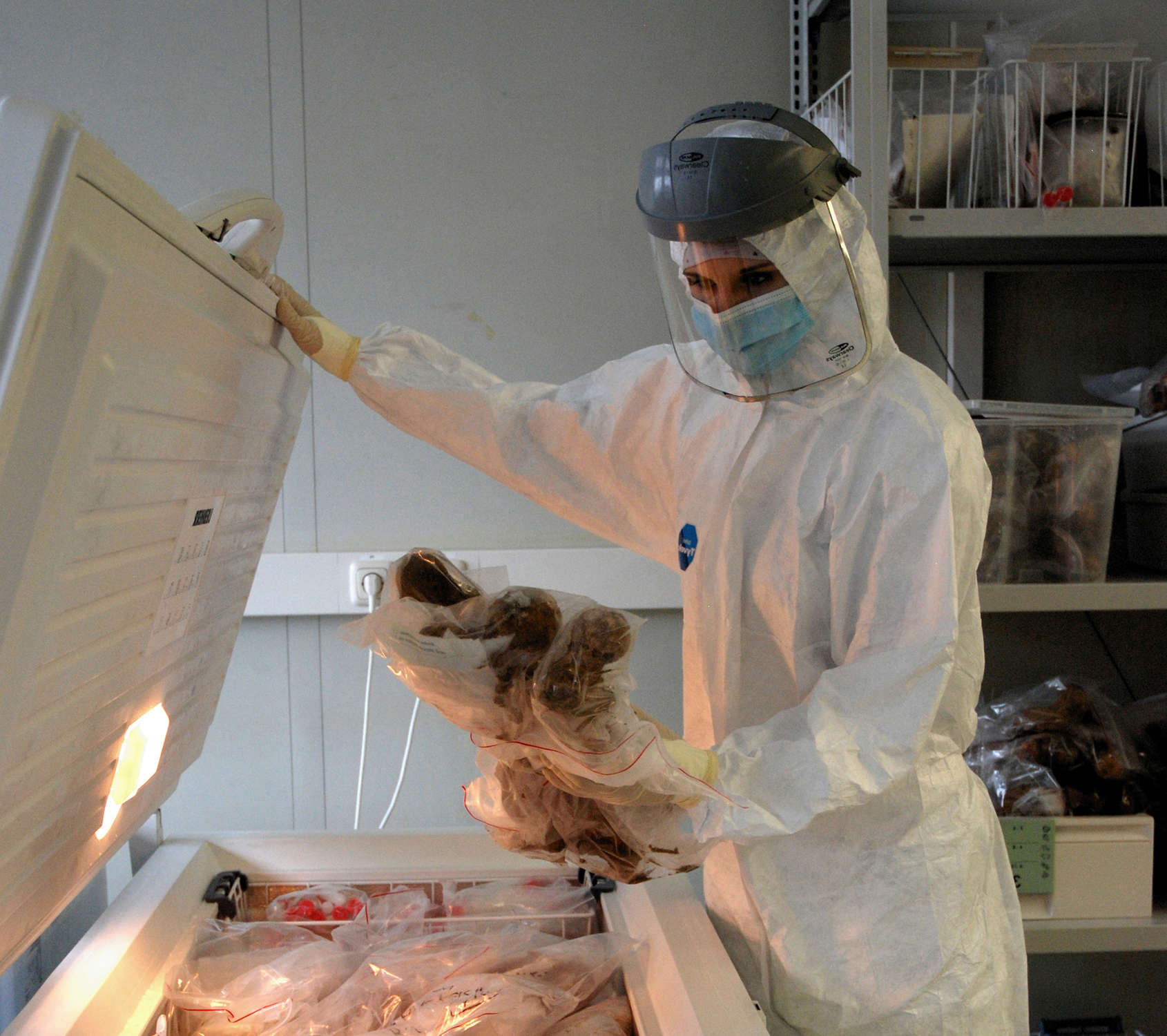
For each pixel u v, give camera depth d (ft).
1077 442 4.69
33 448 1.42
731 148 2.86
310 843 3.77
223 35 5.55
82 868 2.65
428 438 3.78
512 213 5.71
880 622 2.95
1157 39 5.39
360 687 5.83
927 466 2.94
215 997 2.85
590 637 2.40
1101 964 5.83
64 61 5.53
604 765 2.44
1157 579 4.91
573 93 5.67
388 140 5.65
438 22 5.61
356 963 3.10
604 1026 2.78
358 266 5.71
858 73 4.36
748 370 3.21
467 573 3.01
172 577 2.40
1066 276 5.85
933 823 3.11
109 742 2.40
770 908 3.12
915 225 4.49
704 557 3.46
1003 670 5.97
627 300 5.77
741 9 5.67
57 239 1.33
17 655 1.52
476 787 3.03
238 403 2.49
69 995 2.66
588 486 3.92
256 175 5.64
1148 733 5.13
